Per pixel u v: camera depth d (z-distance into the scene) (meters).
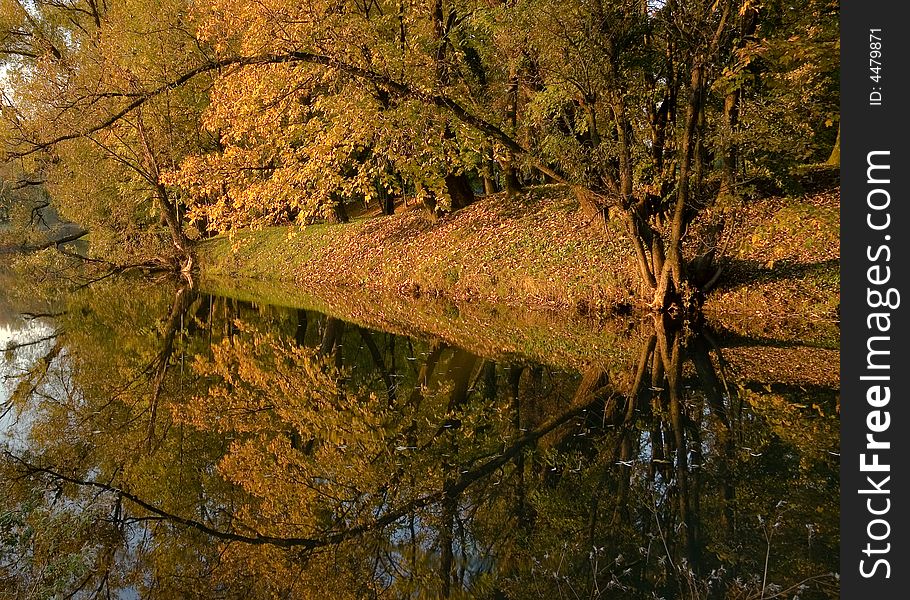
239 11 14.91
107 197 24.52
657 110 10.95
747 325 10.94
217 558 5.09
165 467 7.08
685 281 11.61
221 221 17.02
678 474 5.76
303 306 17.08
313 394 9.89
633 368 9.23
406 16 14.73
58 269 26.36
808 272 11.54
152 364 12.42
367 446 7.48
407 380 10.03
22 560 4.72
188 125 22.20
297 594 4.57
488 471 6.41
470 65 14.34
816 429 6.56
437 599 4.39
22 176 24.75
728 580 4.12
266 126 15.27
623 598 4.03
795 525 4.76
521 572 4.55
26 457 7.36
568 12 9.43
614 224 14.00
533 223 16.41
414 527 5.50
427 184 15.91
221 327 15.66
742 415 7.06
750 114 9.70
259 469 6.96
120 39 19.56
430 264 17.11
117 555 5.07
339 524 5.69
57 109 12.21
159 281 25.02
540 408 8.17
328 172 14.61
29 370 12.41
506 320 13.45
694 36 9.45
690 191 10.55
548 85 10.39
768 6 9.38
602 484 5.80
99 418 8.99
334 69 11.67
